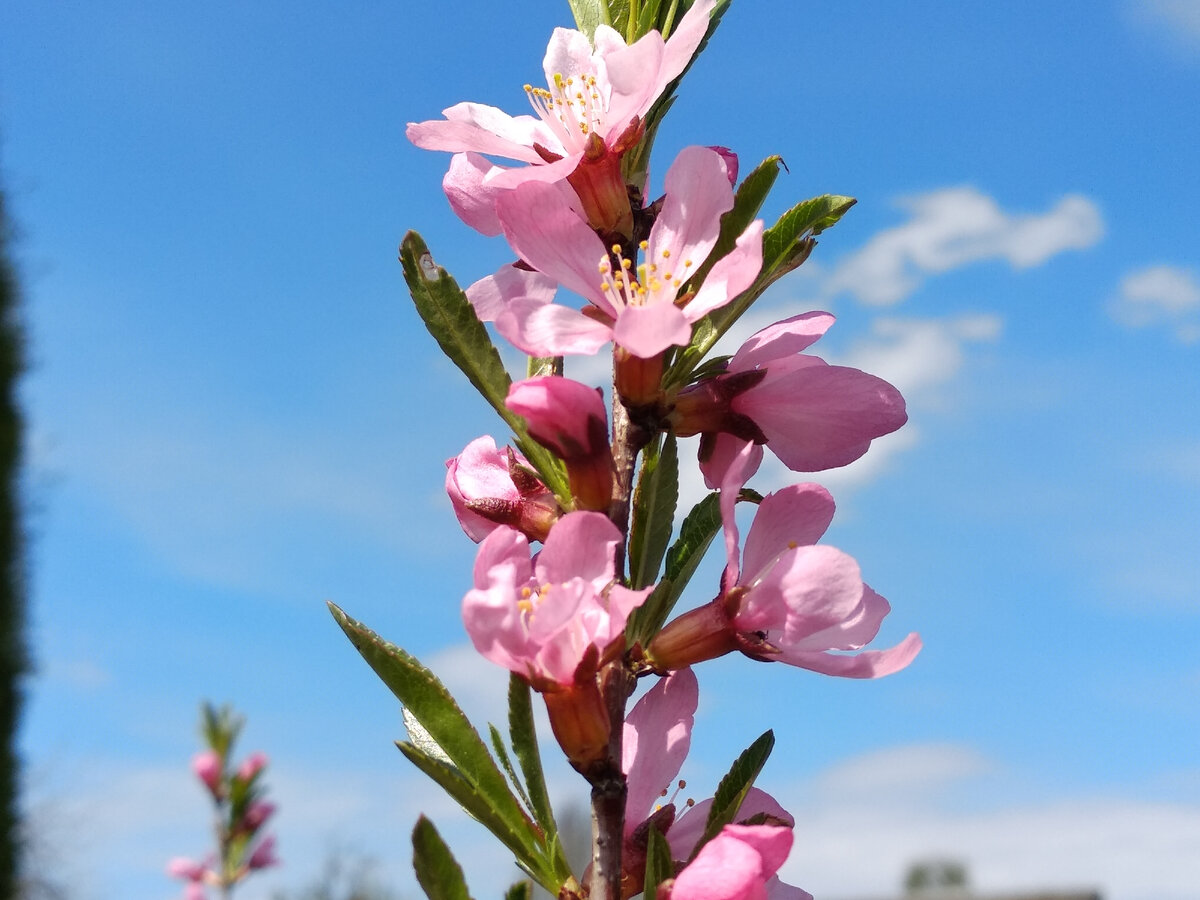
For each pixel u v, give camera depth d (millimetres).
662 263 99
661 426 100
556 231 98
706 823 95
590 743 88
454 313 102
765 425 102
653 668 96
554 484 100
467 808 94
